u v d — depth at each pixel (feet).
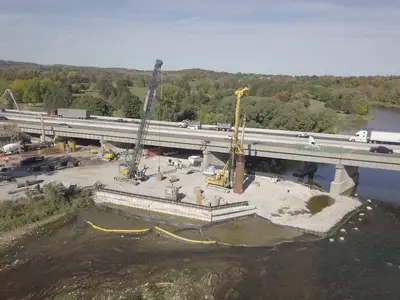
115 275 168.35
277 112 498.69
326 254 192.13
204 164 337.31
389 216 243.81
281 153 305.94
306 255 190.70
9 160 339.36
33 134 439.22
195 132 383.24
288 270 176.04
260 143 326.03
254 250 195.31
